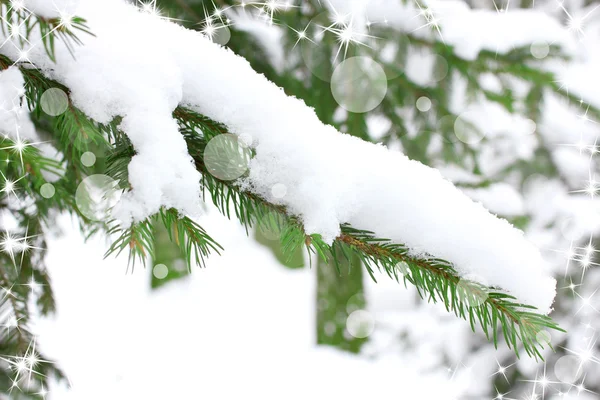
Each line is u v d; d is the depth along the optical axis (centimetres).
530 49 187
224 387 311
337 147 81
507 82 194
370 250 81
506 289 81
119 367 296
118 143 74
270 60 177
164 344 326
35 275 158
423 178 85
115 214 62
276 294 393
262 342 346
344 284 295
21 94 74
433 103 196
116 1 83
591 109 200
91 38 73
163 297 360
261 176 77
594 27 264
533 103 202
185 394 299
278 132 78
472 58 188
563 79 193
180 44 82
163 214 67
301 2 165
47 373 162
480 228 81
